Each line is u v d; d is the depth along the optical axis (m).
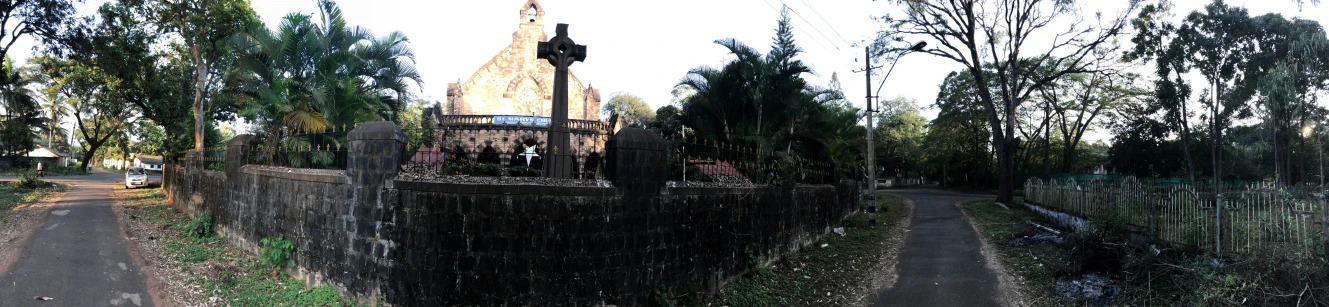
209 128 27.78
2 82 24.17
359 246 7.96
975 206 21.91
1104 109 38.16
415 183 7.65
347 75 16.94
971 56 25.47
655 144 8.18
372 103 17.45
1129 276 8.73
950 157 46.78
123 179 37.50
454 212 7.46
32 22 20.16
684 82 19.16
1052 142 46.84
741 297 9.02
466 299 7.38
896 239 13.95
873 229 15.70
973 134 44.25
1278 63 16.86
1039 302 8.64
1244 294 6.75
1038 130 41.97
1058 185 16.31
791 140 18.72
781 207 11.43
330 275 8.37
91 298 7.95
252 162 11.48
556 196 7.52
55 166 47.75
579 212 7.57
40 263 9.16
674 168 9.33
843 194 17.02
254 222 10.46
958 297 9.09
